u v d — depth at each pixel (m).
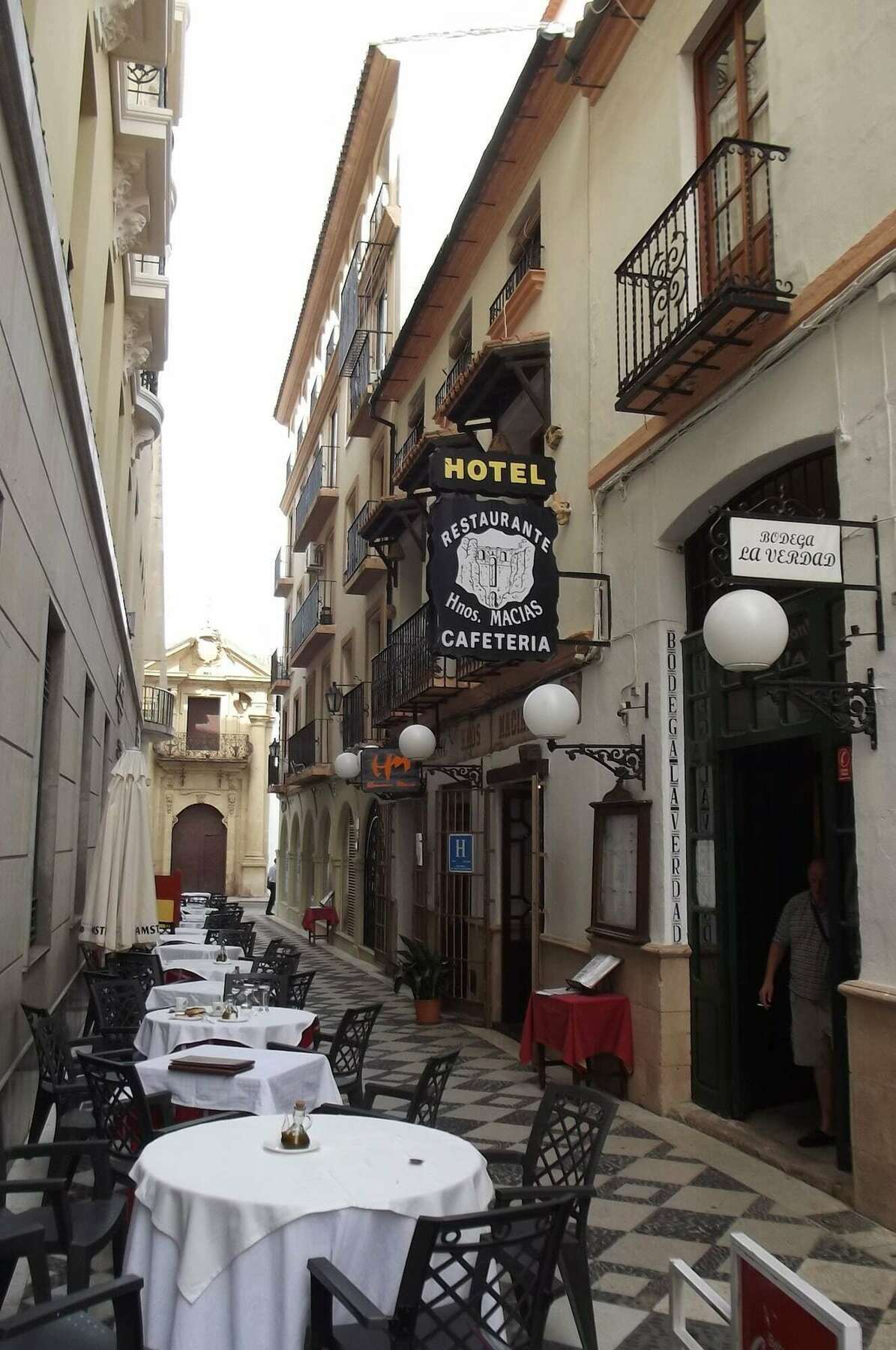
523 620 8.09
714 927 7.23
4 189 4.30
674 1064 7.36
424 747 12.10
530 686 10.48
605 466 8.78
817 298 5.95
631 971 7.87
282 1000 8.33
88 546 9.02
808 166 6.17
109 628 12.84
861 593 5.46
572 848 9.27
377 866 18.47
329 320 27.91
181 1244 3.20
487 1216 2.98
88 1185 5.57
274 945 10.42
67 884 8.66
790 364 6.23
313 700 27.91
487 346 10.42
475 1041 10.67
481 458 8.26
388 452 19.06
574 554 9.50
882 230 5.44
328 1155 3.68
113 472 11.78
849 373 5.71
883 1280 4.47
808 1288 2.12
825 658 5.91
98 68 7.89
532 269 10.80
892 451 5.34
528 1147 4.32
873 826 5.27
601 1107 4.04
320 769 23.89
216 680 42.75
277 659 35.66
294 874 30.92
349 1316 3.15
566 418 9.95
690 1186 5.74
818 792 7.55
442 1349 3.00
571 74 9.33
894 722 5.18
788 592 6.48
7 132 4.32
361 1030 6.58
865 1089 5.21
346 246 25.09
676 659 7.86
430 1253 2.89
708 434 7.16
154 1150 3.71
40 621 6.02
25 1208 5.16
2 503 4.66
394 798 15.93
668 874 7.57
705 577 7.75
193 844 42.09
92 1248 3.73
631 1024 7.79
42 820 7.39
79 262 7.93
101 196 8.65
